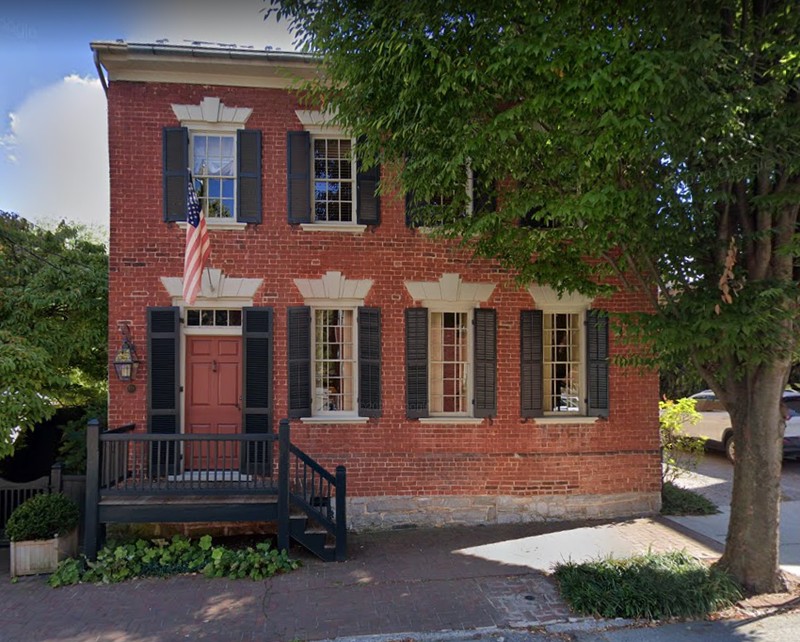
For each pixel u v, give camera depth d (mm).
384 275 7621
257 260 7469
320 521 6102
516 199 5270
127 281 7270
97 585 5387
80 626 4508
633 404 7934
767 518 4992
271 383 7383
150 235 7328
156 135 7375
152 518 6012
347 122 5887
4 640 4285
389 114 5023
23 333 7785
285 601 4957
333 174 7824
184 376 7410
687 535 6820
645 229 4652
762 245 4781
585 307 7938
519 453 7680
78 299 7996
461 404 7879
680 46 4242
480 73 4555
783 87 4168
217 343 7523
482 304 7746
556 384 8094
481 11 4617
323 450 7414
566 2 4375
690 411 9016
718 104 4016
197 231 6434
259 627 4465
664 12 4262
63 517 5914
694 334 4594
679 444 8820
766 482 5004
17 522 5723
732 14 4625
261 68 7383
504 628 4406
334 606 4840
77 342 8109
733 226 5059
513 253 6422
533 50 4191
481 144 4766
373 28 4984
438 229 6266
